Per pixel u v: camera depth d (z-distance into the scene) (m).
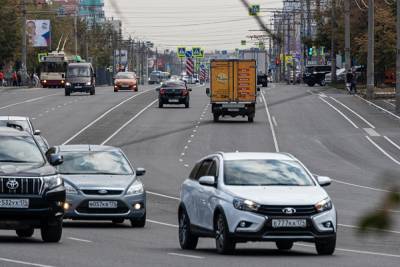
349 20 192.25
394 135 116.44
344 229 47.94
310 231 34.41
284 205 34.25
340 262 32.84
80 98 177.50
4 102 165.75
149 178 78.56
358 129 122.69
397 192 10.40
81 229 47.03
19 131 41.03
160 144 107.50
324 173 84.25
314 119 134.75
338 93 178.50
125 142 108.69
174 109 153.00
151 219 53.66
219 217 35.09
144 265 30.69
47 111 146.62
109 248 37.03
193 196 37.66
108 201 47.59
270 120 134.38
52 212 37.41
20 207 36.81
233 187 35.34
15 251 34.38
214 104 131.88
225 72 132.12
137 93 197.25
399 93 137.50
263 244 41.50
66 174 48.72
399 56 135.88
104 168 49.59
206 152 100.75
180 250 37.22
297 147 105.56
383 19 184.38
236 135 116.12
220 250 35.09
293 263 32.12
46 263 30.64
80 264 30.62
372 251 38.06
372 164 91.75
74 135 114.81
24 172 37.19
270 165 36.88
